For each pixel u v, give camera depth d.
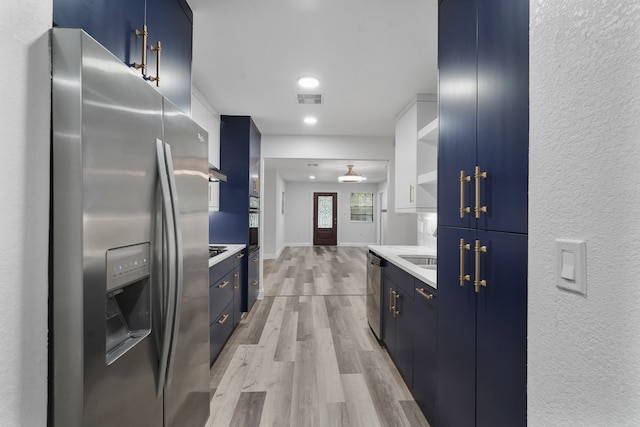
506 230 1.01
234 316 3.12
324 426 1.75
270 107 3.38
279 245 9.12
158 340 1.03
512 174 0.98
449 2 1.48
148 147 0.99
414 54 2.26
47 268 0.71
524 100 0.92
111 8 1.03
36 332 0.68
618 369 0.53
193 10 1.78
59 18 0.78
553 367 0.68
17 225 0.63
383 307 2.80
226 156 3.71
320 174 8.82
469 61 1.27
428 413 1.75
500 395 1.05
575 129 0.63
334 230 11.34
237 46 2.16
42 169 0.69
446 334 1.49
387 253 2.82
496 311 1.07
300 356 2.61
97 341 0.76
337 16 1.84
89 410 0.74
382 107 3.32
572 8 0.64
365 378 2.26
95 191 0.75
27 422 0.66
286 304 4.11
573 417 0.63
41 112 0.69
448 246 1.47
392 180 4.44
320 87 2.84
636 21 0.51
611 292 0.55
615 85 0.54
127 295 0.99
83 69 0.72
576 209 0.62
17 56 0.63
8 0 0.61
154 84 1.34
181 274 1.08
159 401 1.06
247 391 2.09
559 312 0.67
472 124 1.24
